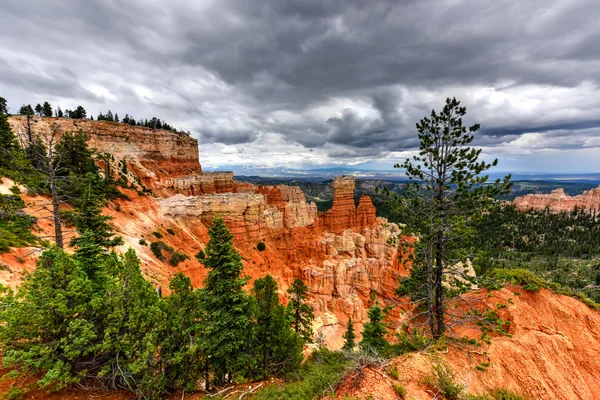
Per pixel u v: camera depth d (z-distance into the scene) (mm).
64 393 13109
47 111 77312
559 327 19422
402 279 24203
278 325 21531
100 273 17094
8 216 25281
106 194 47219
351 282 68812
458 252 19344
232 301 17891
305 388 12672
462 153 18766
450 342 16984
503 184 17719
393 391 11344
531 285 21656
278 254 72500
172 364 15828
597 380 16609
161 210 58344
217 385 18250
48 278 12578
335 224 86875
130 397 13984
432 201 20312
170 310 16016
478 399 12070
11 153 26797
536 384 15164
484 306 21312
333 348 52188
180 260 46594
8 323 11820
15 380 12266
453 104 19000
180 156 97375
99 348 14008
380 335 29953
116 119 101500
